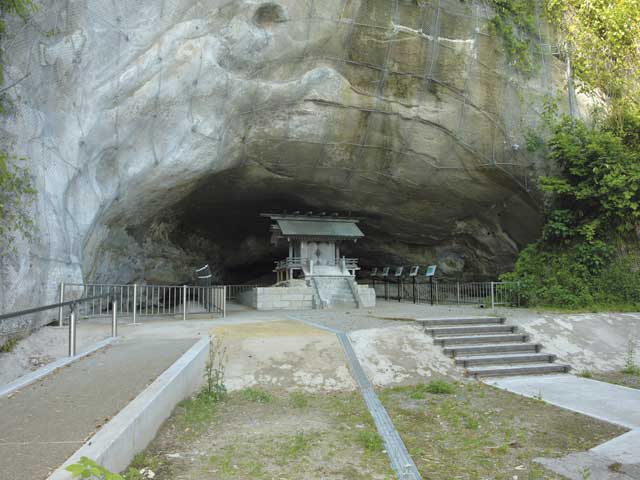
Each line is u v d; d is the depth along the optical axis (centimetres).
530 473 401
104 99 971
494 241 1922
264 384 690
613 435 504
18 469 310
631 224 1332
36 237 769
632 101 1474
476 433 518
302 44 1262
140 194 1252
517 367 838
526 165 1538
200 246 2098
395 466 418
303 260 1892
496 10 1403
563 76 1507
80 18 858
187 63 1098
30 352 711
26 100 766
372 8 1283
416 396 664
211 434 483
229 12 1130
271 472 390
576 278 1341
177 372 556
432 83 1412
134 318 1046
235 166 1516
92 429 387
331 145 1502
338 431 510
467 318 1030
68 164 892
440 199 1789
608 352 956
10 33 726
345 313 1311
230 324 1034
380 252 2347
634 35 1462
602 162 1356
